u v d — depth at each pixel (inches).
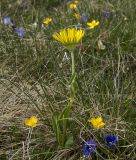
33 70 110.4
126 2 150.3
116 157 81.7
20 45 120.3
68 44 75.4
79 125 87.7
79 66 111.6
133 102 98.1
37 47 118.2
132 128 88.8
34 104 95.0
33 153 84.7
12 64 113.9
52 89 98.7
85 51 117.5
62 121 83.2
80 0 155.4
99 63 116.1
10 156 84.7
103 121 89.5
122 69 106.7
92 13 142.3
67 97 96.0
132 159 81.7
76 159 84.1
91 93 97.2
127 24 132.0
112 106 94.2
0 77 108.3
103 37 127.6
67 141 83.7
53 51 118.0
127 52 118.3
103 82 102.6
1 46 121.6
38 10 148.5
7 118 93.0
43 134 88.4
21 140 88.4
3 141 88.4
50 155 84.1
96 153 80.9
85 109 92.6
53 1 160.6
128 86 100.9
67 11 144.7
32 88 101.8
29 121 81.9
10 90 95.5
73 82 78.5
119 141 86.0
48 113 92.7
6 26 134.1
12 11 153.0
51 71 111.1
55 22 137.9
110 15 143.0
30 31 129.6
